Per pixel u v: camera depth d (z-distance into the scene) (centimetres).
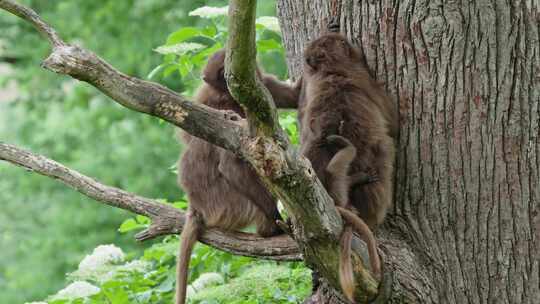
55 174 1104
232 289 1125
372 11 1004
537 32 980
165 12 2655
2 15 2889
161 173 2544
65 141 2703
